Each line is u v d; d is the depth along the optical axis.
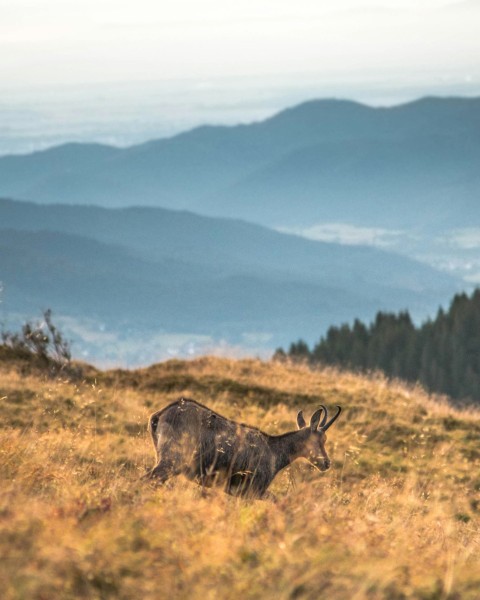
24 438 55.19
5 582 18.55
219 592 20.03
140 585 20.11
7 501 27.69
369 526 31.95
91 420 77.56
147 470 45.75
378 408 104.50
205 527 27.16
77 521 24.92
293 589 20.59
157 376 107.44
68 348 101.00
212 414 44.44
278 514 29.94
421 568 24.39
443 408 114.44
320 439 48.06
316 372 127.94
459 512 63.94
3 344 100.44
